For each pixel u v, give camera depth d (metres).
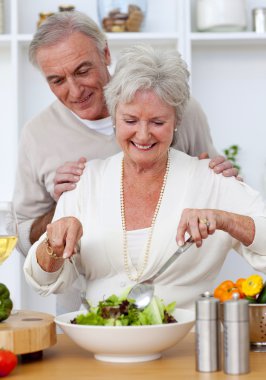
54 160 2.55
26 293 3.62
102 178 2.10
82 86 2.34
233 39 3.49
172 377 1.41
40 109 3.69
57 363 1.56
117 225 2.02
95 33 2.35
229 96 3.69
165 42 3.59
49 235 1.76
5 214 1.74
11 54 3.50
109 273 2.04
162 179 2.05
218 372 1.44
